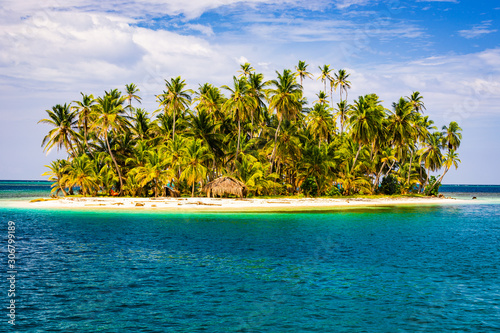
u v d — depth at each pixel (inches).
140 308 585.6
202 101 3038.9
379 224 1675.7
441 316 555.5
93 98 2822.3
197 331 501.4
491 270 828.6
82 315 556.4
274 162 3090.6
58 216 1889.8
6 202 2849.4
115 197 2559.1
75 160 2623.0
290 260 928.9
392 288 695.1
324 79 4207.7
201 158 2487.7
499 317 551.8
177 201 2378.2
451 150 3897.6
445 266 868.0
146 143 2901.1
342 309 584.7
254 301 619.5
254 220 1761.8
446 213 2310.5
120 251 1035.9
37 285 704.4
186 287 695.1
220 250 1053.2
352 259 943.7
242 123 2960.1
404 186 3782.0
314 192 2748.5
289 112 2733.8
